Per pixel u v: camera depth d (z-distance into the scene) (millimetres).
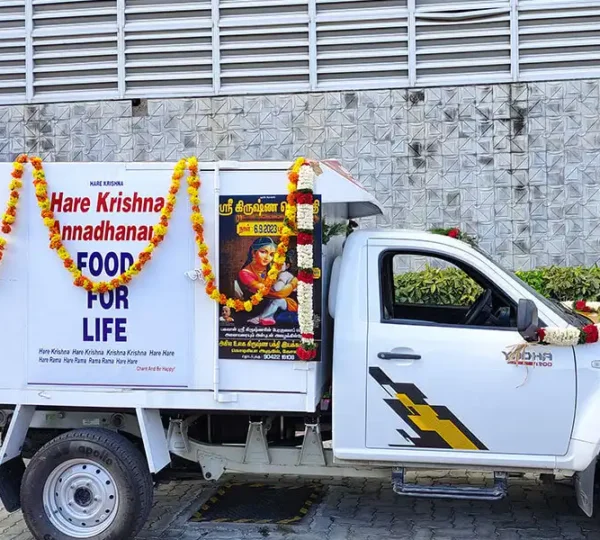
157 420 4945
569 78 9461
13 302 4867
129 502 4645
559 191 9516
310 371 4664
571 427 4562
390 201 9773
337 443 4754
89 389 4836
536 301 4727
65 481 4758
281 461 5086
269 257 4684
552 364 4570
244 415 5117
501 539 4973
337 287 4855
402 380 4688
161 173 4773
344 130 9844
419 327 4734
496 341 4637
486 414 4625
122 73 10164
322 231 4703
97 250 4801
